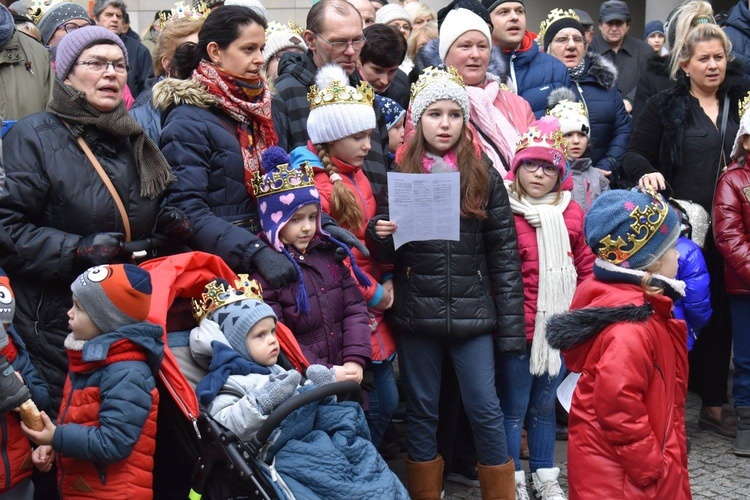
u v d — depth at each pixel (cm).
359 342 520
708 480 639
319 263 520
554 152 591
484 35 670
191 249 503
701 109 737
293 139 597
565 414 727
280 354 473
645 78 792
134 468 414
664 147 742
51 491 483
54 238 454
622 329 432
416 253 552
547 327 452
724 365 729
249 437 416
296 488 416
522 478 588
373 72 677
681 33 764
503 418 573
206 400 428
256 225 523
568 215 604
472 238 555
